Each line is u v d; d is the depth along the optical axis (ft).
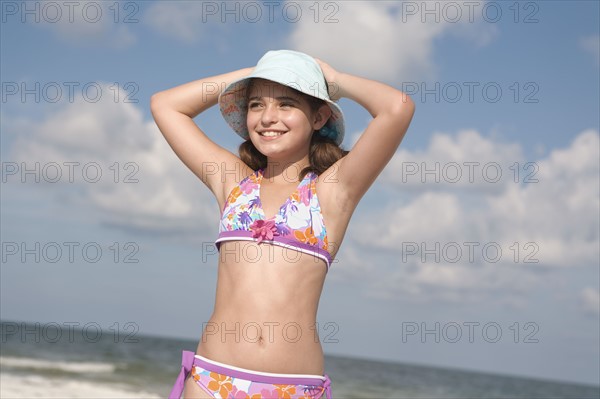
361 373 162.40
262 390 11.05
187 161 13.25
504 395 141.08
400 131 11.45
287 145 12.08
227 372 11.18
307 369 11.42
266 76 11.86
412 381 151.74
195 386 11.39
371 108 11.73
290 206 11.76
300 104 12.20
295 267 11.50
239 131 13.78
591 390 266.98
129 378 76.74
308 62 12.40
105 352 139.44
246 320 11.31
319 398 11.66
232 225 11.93
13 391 50.83
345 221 12.03
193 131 13.26
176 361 123.54
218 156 13.01
